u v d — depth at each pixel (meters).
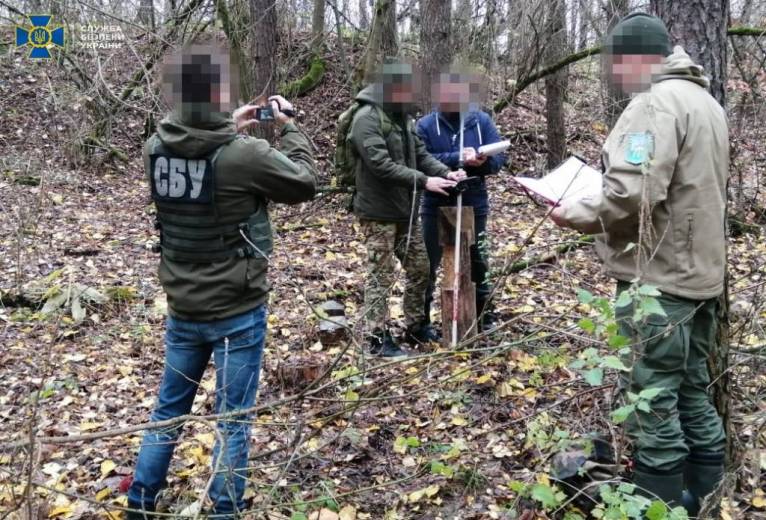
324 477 3.28
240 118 2.87
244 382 2.75
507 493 3.11
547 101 9.80
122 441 3.62
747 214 6.84
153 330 5.06
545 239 7.07
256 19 9.62
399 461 3.41
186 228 2.63
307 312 5.24
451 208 4.44
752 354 3.37
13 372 4.38
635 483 2.71
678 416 2.76
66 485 3.24
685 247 2.54
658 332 2.57
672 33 3.13
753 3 8.91
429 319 4.85
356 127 4.21
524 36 9.48
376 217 4.39
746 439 3.28
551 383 3.90
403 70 4.19
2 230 6.99
